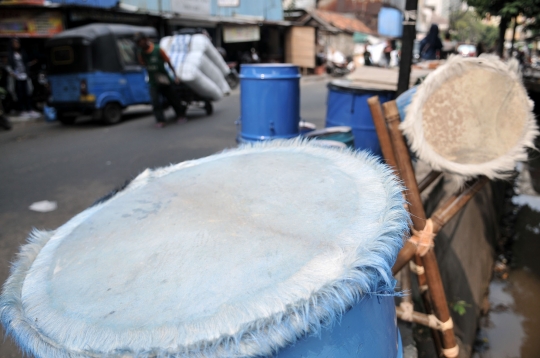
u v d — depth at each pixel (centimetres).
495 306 330
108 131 736
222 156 142
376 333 85
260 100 313
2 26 883
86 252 93
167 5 1205
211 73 804
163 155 556
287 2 2205
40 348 71
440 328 188
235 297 69
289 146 138
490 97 167
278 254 78
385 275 74
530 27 672
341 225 85
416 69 461
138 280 78
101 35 753
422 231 175
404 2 316
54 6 912
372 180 101
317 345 72
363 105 349
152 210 106
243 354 62
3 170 529
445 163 167
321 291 68
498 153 169
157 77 703
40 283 86
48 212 391
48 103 811
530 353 283
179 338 64
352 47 2225
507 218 477
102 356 65
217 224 92
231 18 1478
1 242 333
